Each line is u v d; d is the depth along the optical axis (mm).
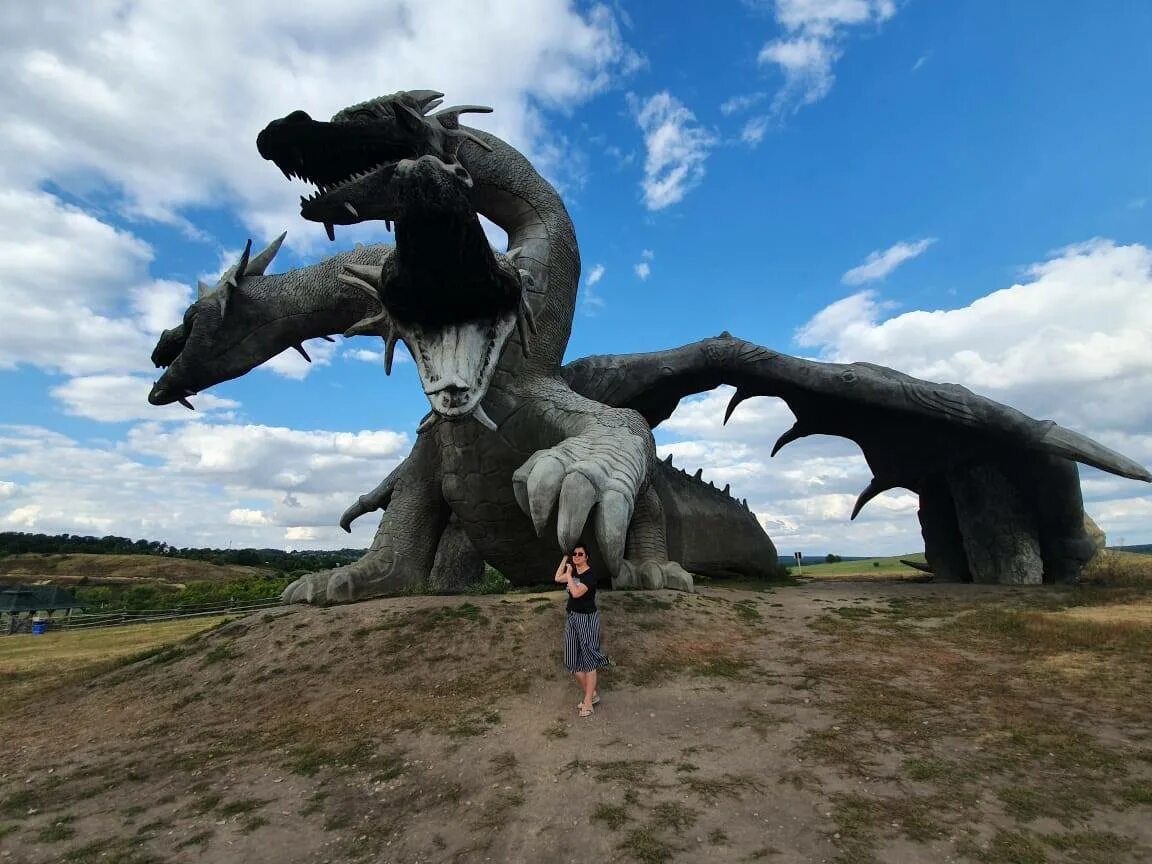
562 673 5840
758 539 14078
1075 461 10969
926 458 12875
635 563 9023
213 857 3285
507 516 8898
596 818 3371
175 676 6801
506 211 9617
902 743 4180
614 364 11695
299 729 5109
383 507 12391
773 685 5508
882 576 16391
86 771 4672
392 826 3492
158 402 10562
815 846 3031
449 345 6613
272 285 10016
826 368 11656
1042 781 3600
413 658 6289
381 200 8867
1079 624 7094
